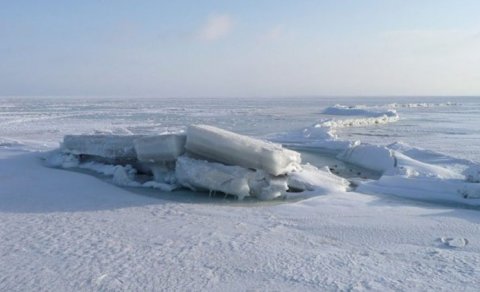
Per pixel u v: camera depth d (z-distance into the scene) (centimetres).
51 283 605
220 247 751
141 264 673
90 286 596
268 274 637
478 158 2012
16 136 2939
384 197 1173
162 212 998
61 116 5469
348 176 1631
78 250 734
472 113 6756
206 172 1188
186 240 789
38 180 1324
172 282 609
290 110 8056
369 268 658
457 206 1094
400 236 814
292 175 1286
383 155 1766
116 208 1028
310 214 970
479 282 607
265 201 1155
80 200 1098
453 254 718
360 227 867
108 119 4975
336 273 639
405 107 9381
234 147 1215
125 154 1516
